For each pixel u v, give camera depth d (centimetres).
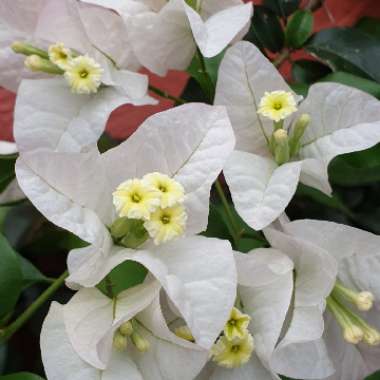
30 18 26
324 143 24
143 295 21
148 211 20
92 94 25
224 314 20
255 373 23
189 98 29
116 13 25
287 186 23
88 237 21
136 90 25
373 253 23
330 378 24
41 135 24
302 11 29
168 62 26
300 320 22
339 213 31
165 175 21
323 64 29
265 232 23
